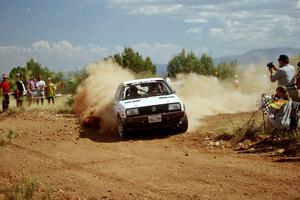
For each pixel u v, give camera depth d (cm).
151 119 1220
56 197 707
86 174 855
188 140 1136
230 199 645
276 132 1001
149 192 707
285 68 1029
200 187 716
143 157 976
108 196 699
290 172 755
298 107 980
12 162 1012
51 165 955
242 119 1338
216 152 970
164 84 1359
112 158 984
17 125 1648
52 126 1566
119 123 1262
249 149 960
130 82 1370
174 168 852
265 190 674
